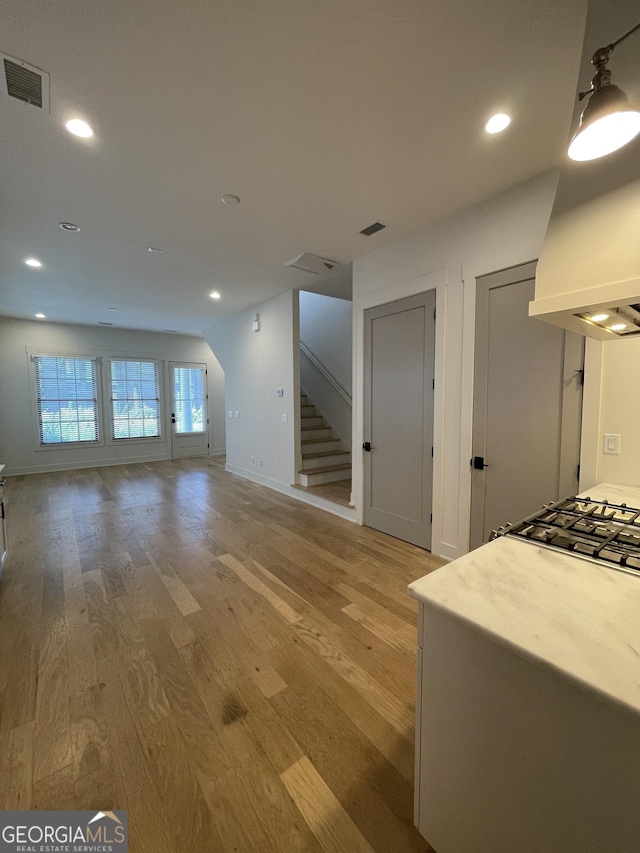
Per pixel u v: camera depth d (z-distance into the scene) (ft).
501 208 7.77
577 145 3.17
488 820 2.81
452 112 5.52
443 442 9.27
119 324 21.90
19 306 17.30
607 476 6.51
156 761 4.20
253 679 5.46
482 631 2.55
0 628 6.73
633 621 2.59
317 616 7.06
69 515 13.47
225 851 3.35
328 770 4.10
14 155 6.40
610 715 2.12
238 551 10.15
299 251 10.86
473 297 8.39
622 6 3.41
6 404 20.06
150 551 10.21
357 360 11.81
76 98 5.16
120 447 23.72
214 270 12.47
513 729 2.60
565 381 7.03
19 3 3.89
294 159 6.61
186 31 4.24
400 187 7.54
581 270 3.57
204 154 6.46
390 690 5.25
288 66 4.70
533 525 4.41
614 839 2.15
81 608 7.38
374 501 11.69
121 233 9.55
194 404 26.71
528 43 4.40
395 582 8.34
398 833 3.51
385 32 4.26
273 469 17.34
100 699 5.09
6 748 4.34
